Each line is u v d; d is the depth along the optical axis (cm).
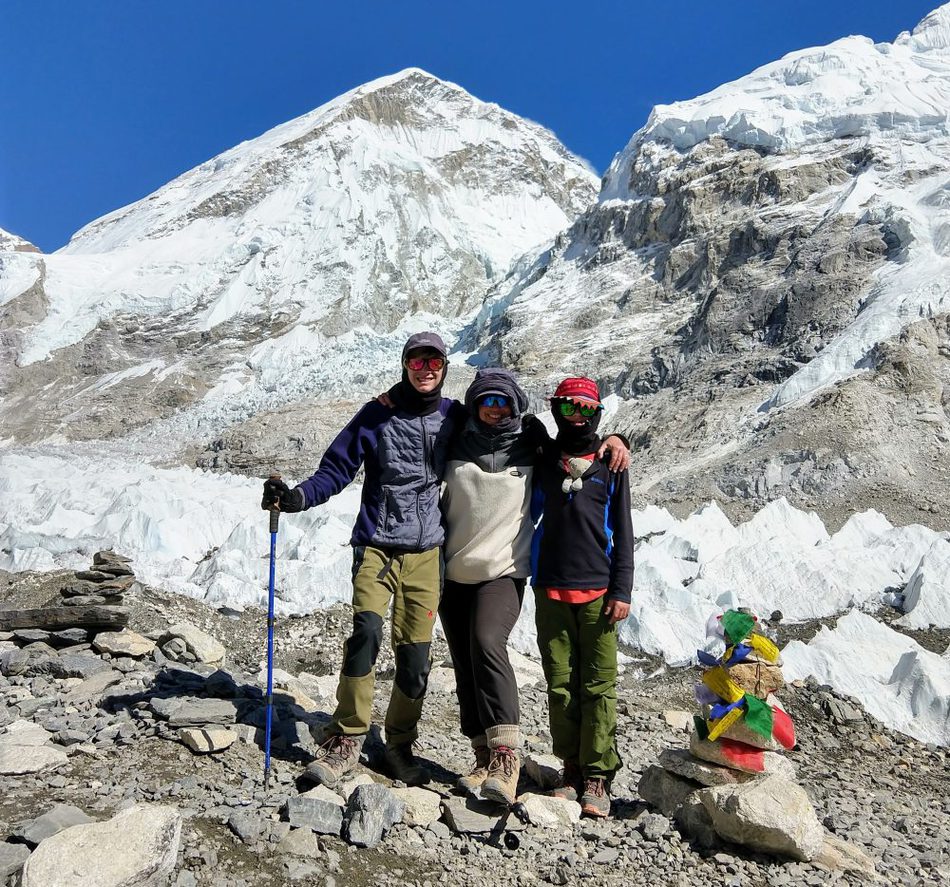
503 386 467
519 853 420
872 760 722
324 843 396
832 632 921
